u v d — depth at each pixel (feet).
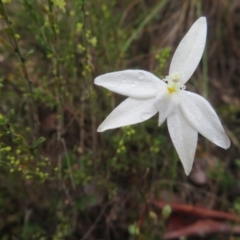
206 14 1.00
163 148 0.83
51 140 0.75
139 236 0.70
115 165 0.73
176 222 0.79
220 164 0.87
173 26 0.98
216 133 0.48
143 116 0.47
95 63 0.69
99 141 0.73
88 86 0.66
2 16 0.52
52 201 0.76
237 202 0.78
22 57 0.57
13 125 0.69
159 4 0.88
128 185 0.77
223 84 0.99
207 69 0.99
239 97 0.98
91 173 0.74
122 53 0.78
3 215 0.78
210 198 0.84
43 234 0.76
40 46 0.83
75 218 0.75
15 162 0.60
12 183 0.76
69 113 0.77
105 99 0.77
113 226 0.78
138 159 0.77
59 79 0.63
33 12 0.65
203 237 0.79
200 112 0.48
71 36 0.73
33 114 0.74
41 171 0.65
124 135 0.63
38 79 0.79
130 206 0.78
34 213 0.77
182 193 0.82
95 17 0.78
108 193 0.75
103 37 0.75
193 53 0.48
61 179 0.67
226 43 1.02
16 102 0.81
